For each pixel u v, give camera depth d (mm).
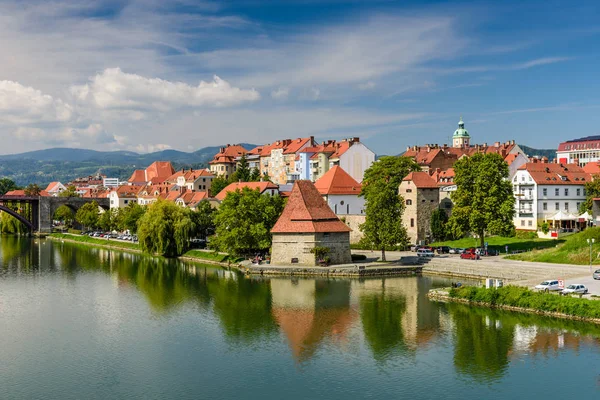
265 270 129250
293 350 76250
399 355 73500
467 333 80750
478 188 133250
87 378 67438
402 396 61719
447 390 63031
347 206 166625
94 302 104562
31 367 70875
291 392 63125
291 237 131750
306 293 108125
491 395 61562
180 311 96938
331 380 66188
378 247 140625
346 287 112625
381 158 165750
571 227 152750
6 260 165500
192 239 180750
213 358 73625
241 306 99500
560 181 154750
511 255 127375
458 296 98125
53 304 103188
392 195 135125
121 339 81688
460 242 147875
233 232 140875
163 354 75250
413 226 151125
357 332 83000
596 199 138125
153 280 126750
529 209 154125
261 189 184750
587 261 112188
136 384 65625
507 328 82188
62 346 78750
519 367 68500
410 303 98375
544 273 105062
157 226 165500
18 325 89062
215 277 128750
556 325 82812
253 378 67062
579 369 67375
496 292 93688
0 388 64688
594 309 81875
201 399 61562
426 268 126062
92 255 178500
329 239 131375
